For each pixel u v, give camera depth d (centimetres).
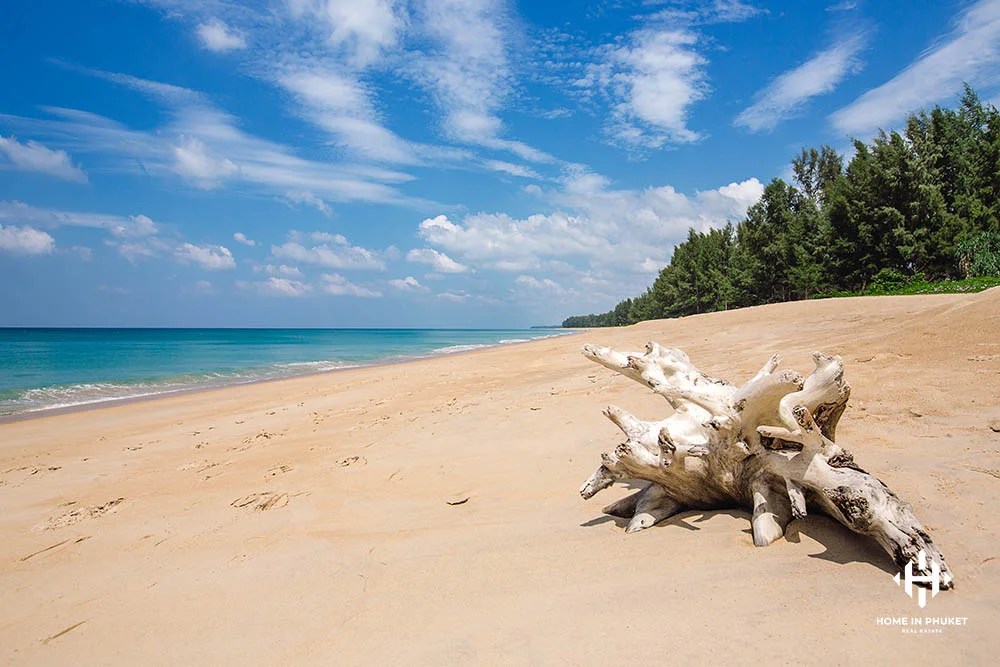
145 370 2347
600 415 686
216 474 629
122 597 338
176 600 327
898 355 645
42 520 505
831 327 1129
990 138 3797
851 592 246
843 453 311
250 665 248
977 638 204
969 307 724
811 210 4891
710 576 277
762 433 324
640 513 372
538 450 588
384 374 1828
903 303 1430
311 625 280
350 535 410
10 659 275
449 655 232
